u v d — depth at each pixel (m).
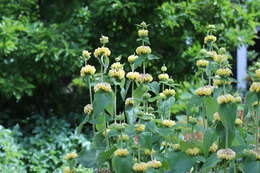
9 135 4.51
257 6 5.73
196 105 1.95
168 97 2.15
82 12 5.36
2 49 4.59
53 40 4.87
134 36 5.20
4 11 5.20
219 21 5.31
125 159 1.84
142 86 2.04
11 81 4.76
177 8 5.25
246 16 5.39
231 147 1.81
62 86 5.92
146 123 1.96
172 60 5.28
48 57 4.75
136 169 1.81
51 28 5.01
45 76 4.97
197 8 5.20
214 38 2.19
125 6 4.96
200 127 2.05
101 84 1.87
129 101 1.96
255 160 1.73
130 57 2.12
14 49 4.78
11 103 5.54
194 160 1.84
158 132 1.95
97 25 5.37
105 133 1.98
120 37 5.36
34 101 5.69
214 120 1.82
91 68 2.01
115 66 2.07
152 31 5.25
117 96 4.98
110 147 2.05
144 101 2.04
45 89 5.70
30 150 4.62
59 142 4.74
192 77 5.55
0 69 4.88
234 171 1.76
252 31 5.68
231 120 1.69
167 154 1.98
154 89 2.13
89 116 1.98
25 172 4.27
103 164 2.06
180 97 5.71
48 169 4.57
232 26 5.43
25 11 5.38
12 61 4.97
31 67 4.98
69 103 5.71
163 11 5.18
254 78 1.82
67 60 4.82
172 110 5.48
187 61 5.42
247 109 1.75
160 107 2.16
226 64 1.97
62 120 5.05
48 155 4.59
